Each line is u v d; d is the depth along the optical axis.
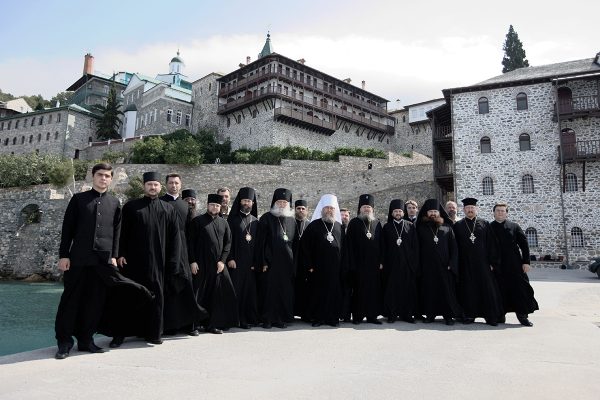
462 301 7.39
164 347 5.14
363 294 7.26
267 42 60.53
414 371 4.16
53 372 4.00
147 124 52.00
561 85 26.86
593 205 24.98
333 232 7.24
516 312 7.24
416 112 55.31
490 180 27.41
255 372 4.05
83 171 36.88
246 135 45.12
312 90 45.66
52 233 28.45
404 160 40.03
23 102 72.69
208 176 34.41
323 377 3.92
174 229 5.79
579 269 24.09
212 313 6.24
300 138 44.50
